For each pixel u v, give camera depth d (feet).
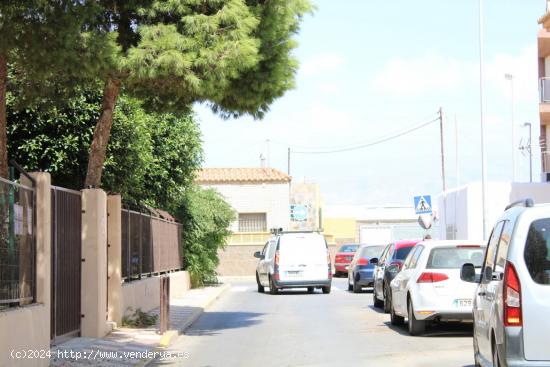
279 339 66.28
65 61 53.36
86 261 63.72
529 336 33.86
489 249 41.75
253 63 60.75
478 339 43.65
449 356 54.70
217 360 54.85
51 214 56.65
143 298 85.51
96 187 67.56
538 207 34.94
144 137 90.48
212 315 90.33
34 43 51.75
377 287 95.45
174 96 72.43
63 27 51.90
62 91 67.72
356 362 52.49
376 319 82.38
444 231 179.01
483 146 127.75
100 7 55.11
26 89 65.77
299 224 259.39
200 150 118.21
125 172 88.33
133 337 64.95
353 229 301.63
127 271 79.30
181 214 132.57
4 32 50.52
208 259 140.77
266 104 71.15
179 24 62.03
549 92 139.64
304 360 53.83
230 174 238.07
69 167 83.66
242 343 64.23
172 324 75.31
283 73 68.85
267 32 66.03
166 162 112.78
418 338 65.31
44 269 47.52
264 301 112.47
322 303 106.32
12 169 46.14
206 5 62.28
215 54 59.06
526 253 34.40
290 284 126.52
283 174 238.68
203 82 60.29
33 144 80.38
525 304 33.96
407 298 68.39
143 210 90.17
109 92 67.56
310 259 127.24
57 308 58.18
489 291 39.34
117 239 71.92
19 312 42.55
